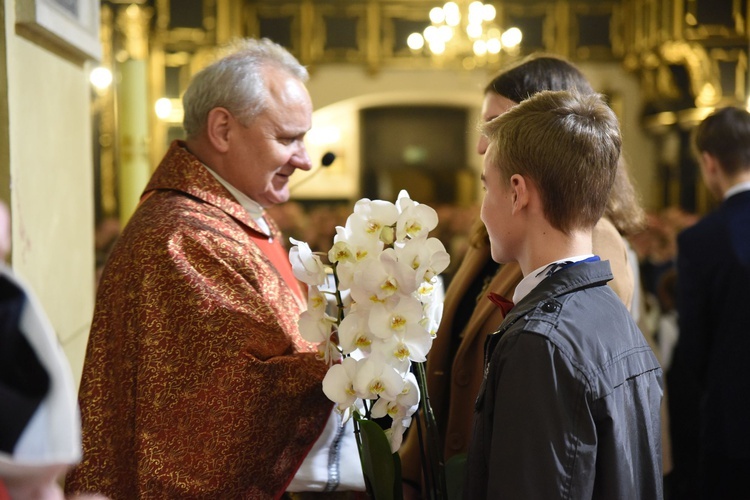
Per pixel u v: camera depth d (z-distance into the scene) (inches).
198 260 64.8
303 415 62.3
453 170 494.0
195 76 73.0
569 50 400.2
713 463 100.8
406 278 53.3
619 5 397.1
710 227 101.9
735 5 355.9
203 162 73.1
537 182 51.9
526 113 53.0
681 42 357.1
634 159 404.8
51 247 79.2
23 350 29.3
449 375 74.9
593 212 52.3
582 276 51.3
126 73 145.9
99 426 62.0
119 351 63.1
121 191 147.0
